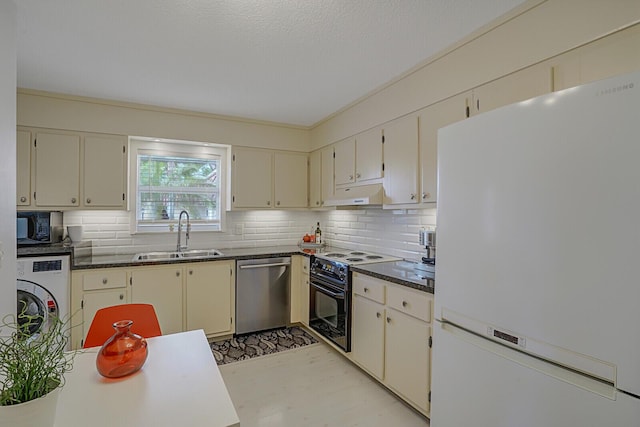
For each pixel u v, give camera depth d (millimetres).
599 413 937
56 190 2805
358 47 2057
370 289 2379
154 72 2418
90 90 2762
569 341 998
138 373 1173
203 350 1375
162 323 2918
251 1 1604
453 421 1430
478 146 1303
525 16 1648
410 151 2410
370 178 2863
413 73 2375
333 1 1603
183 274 2996
